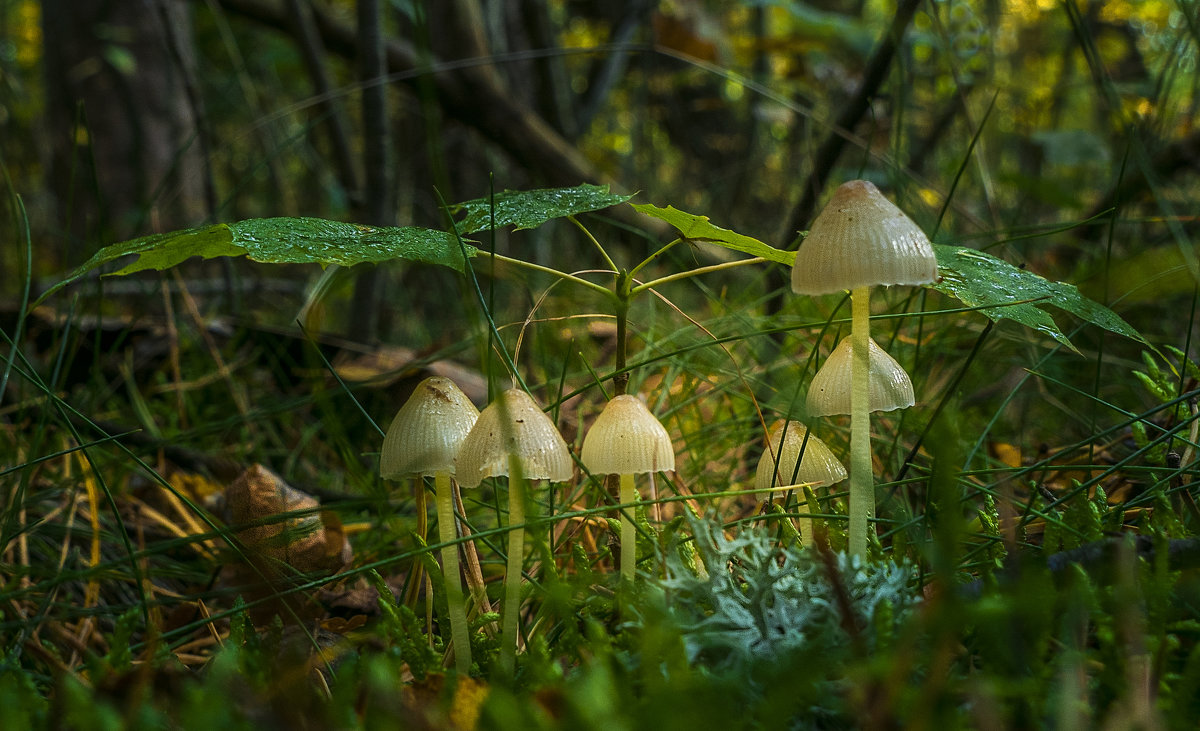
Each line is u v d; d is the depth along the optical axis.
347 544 0.35
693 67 1.16
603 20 1.25
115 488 0.40
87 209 0.78
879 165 0.79
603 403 0.46
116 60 0.74
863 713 0.22
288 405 0.44
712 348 0.43
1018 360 0.43
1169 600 0.24
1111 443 0.36
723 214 1.04
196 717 0.22
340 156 0.67
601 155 0.94
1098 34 0.96
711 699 0.22
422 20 0.28
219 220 0.79
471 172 1.00
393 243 0.28
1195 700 0.23
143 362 0.56
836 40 0.89
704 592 0.25
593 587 0.29
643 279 0.70
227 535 0.30
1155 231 0.58
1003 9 0.90
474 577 0.30
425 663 0.26
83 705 0.22
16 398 0.48
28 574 0.34
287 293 0.85
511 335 0.59
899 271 0.25
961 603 0.21
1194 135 0.55
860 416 0.26
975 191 0.81
